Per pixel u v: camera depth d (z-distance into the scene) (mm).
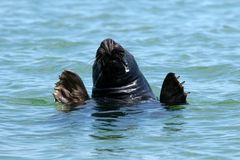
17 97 52031
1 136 41312
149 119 44344
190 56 68250
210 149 38562
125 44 75750
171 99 48125
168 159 37062
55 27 86250
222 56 67750
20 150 38750
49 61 66000
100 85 49188
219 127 42656
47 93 53469
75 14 95750
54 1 107750
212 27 84500
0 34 80688
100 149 38625
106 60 47219
